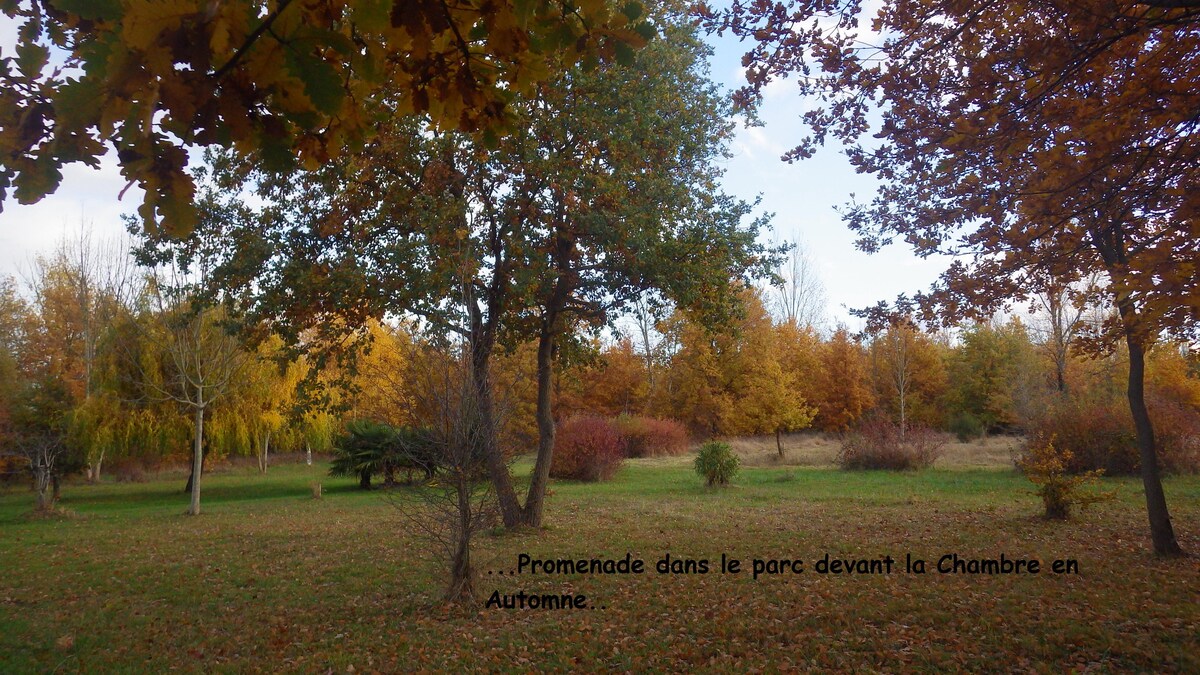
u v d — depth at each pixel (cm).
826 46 700
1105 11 590
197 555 1212
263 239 1241
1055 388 3478
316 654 676
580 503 1762
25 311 3869
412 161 1183
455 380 814
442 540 813
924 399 4338
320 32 231
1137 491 1738
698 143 1295
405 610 811
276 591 938
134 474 3503
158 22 206
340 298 1189
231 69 233
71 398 2673
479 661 640
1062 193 668
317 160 298
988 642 641
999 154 686
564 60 293
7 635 766
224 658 681
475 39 288
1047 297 1152
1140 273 480
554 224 1261
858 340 943
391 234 1255
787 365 4019
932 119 718
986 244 823
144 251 1288
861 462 2583
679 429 3578
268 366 2470
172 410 2458
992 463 2603
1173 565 902
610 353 4512
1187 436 2066
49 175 284
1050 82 652
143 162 245
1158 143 611
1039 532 1191
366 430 2477
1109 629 655
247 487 2856
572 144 1225
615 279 1265
